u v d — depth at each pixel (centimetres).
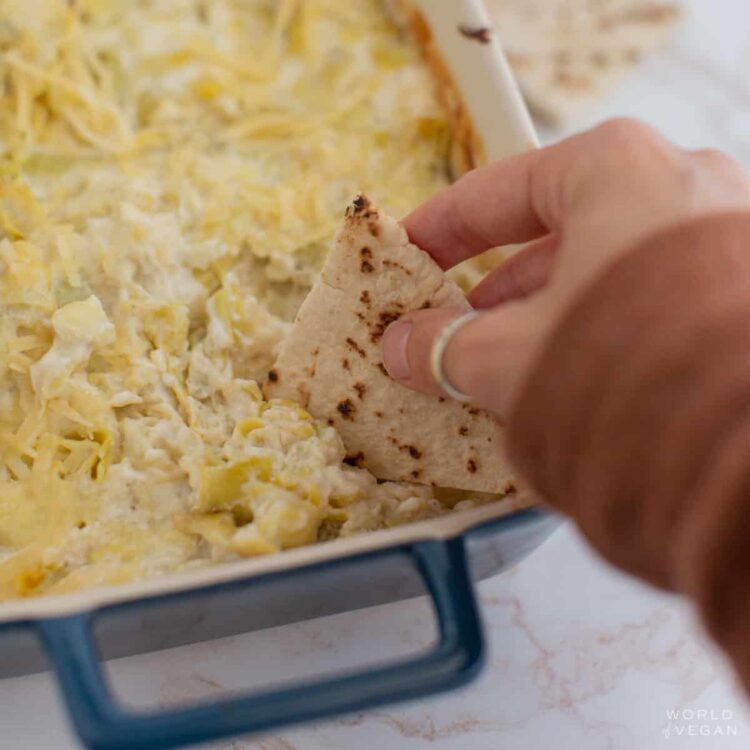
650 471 27
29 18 45
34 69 44
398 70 46
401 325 35
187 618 35
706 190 31
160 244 41
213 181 43
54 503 37
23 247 40
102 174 43
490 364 31
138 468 37
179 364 39
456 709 40
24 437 38
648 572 29
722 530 25
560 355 28
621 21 55
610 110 53
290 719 30
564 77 53
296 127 45
